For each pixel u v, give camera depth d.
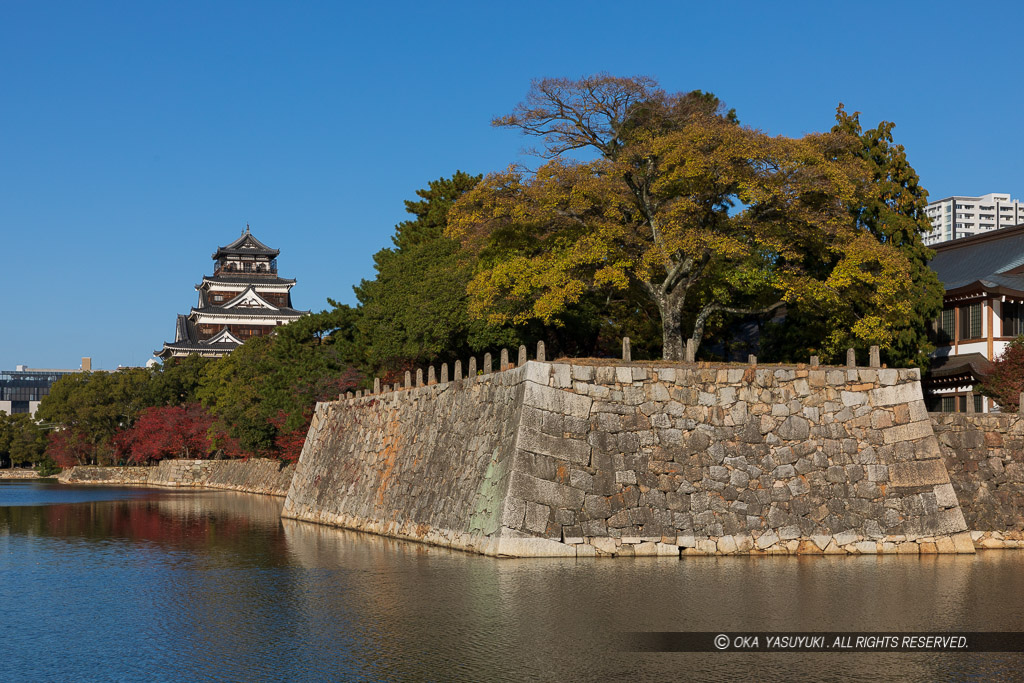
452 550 30.42
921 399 29.44
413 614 20.81
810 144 39.72
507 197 39.19
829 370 29.39
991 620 19.64
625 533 27.47
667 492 27.92
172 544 36.94
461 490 31.25
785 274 38.88
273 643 18.77
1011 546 30.55
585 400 27.94
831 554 28.11
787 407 29.03
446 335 46.06
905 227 46.12
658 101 43.72
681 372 28.73
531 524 27.11
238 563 30.38
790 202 37.62
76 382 131.38
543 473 27.28
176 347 145.00
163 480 105.19
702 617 19.91
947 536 28.75
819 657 17.19
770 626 19.17
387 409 41.22
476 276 40.22
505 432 28.53
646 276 37.38
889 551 28.41
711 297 45.47
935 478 29.03
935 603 21.19
